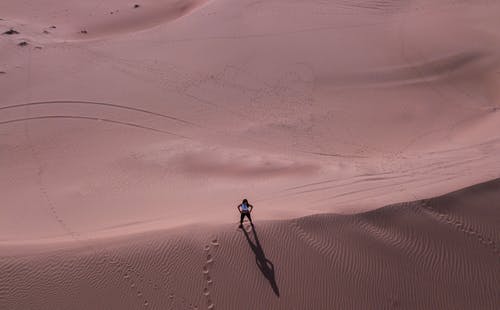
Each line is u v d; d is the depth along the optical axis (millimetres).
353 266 10844
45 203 16406
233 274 10867
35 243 12156
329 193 14109
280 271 10859
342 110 22734
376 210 11781
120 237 11867
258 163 18828
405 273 10766
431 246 11133
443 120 21781
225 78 24875
